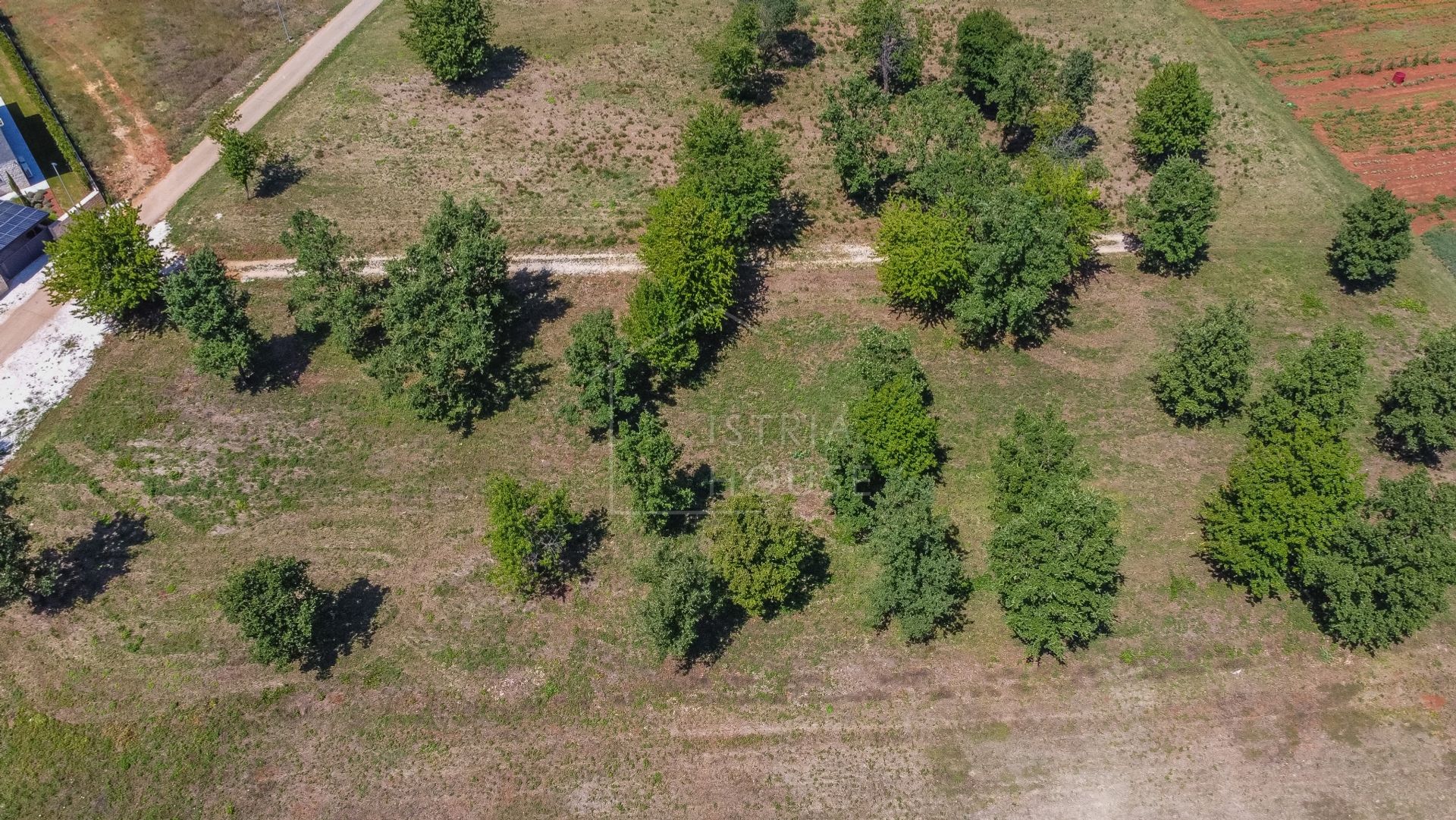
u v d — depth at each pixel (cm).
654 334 7238
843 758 5866
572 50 10975
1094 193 8112
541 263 8662
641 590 6538
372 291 7638
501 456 7206
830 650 6322
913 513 6034
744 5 10456
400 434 7306
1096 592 5872
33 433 7175
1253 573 6531
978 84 10238
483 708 6003
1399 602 5900
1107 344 8181
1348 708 6141
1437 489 6031
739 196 8119
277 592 5666
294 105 10050
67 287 7538
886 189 9394
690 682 6153
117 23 11106
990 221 7562
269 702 5959
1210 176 8406
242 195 9038
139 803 5572
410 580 6506
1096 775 5819
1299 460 6216
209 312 7012
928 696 6138
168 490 6869
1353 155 10300
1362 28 12106
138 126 9831
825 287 8600
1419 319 8425
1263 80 11281
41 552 6494
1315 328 8319
